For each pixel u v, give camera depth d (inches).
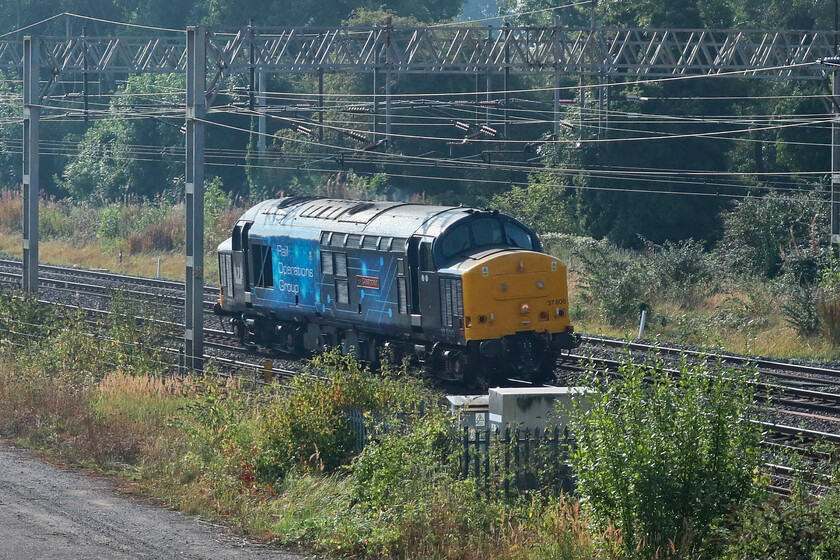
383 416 2219.5
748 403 1713.8
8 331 3762.3
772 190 5876.0
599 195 6501.0
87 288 5541.3
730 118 6382.9
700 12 6510.8
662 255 4995.1
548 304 3193.9
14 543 1660.9
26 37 4362.7
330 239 3563.0
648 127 6417.3
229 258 4082.2
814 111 6407.5
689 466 1630.2
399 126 7785.4
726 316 4298.7
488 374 3147.1
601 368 3454.7
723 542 1537.9
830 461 1823.3
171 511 1940.2
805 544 1460.4
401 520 1736.0
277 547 1724.9
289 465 2177.7
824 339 3917.3
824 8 7834.6
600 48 4606.3
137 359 3351.4
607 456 1638.8
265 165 7854.3
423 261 3216.0
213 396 2536.9
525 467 1983.3
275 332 3946.9
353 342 3565.5
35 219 4367.6
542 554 1616.6
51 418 2645.2
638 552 1593.3
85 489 2084.2
